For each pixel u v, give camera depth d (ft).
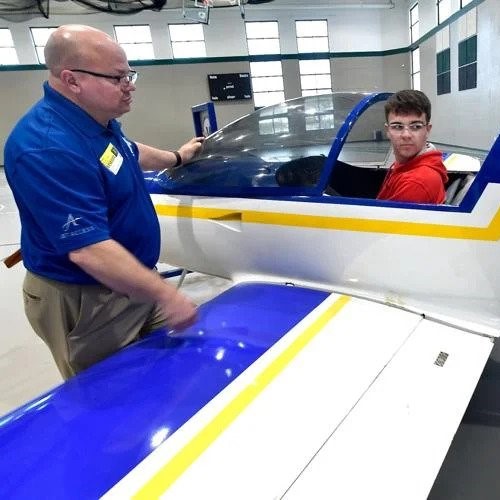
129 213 3.98
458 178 5.15
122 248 3.31
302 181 4.51
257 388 2.88
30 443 2.47
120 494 2.12
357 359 3.27
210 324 3.76
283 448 2.44
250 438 2.48
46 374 6.42
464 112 26.78
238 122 5.22
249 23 38.37
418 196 4.08
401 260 4.06
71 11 29.22
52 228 3.17
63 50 3.33
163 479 2.20
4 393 6.02
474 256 3.74
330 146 4.34
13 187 3.51
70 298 3.95
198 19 24.48
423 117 4.36
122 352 3.45
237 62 39.22
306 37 39.19
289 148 4.61
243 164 4.94
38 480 2.22
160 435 2.48
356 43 39.47
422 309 4.13
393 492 2.29
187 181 5.51
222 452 2.38
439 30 29.81
